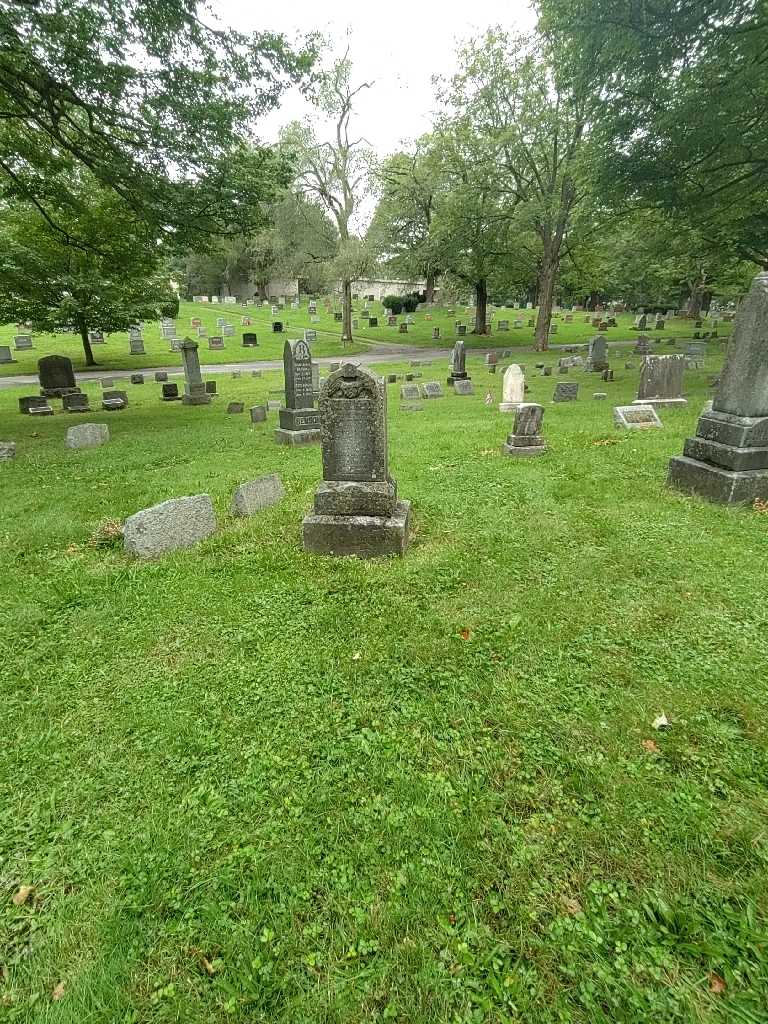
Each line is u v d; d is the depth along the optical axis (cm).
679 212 1627
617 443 961
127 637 404
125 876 228
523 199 2870
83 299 2306
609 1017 176
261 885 221
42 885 227
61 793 270
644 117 1359
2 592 480
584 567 489
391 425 1290
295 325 4828
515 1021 175
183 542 577
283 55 1140
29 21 936
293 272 3828
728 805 250
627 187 1541
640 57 1211
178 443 1173
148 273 1664
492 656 366
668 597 434
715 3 1055
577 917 205
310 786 269
